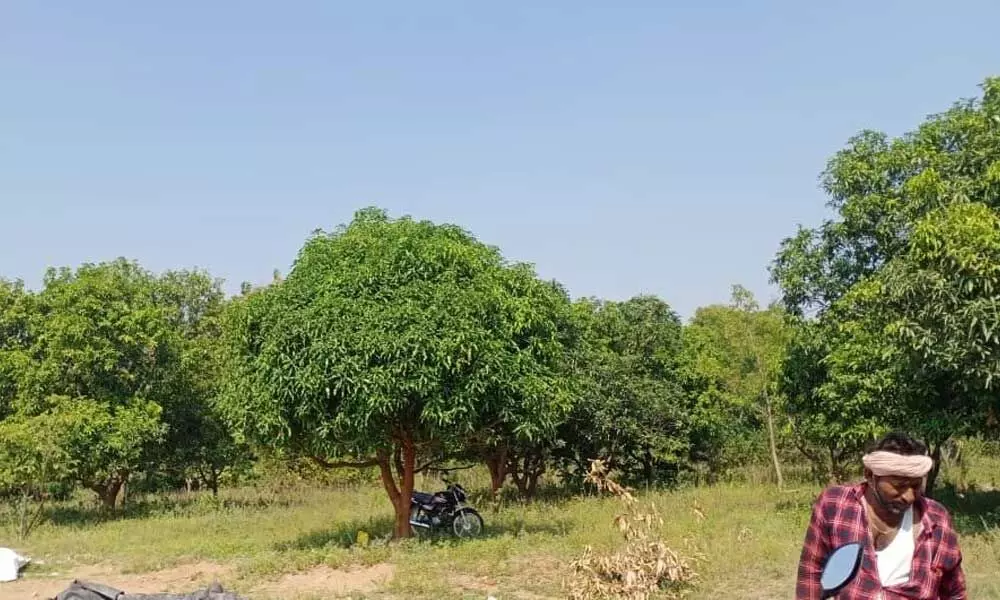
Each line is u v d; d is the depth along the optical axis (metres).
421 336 11.02
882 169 14.15
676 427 20.67
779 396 18.38
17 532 15.88
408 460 12.94
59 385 18.67
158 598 8.57
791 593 8.82
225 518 17.28
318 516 16.83
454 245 12.34
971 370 10.10
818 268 14.95
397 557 11.38
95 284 19.08
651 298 22.09
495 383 11.71
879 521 3.33
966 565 9.48
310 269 12.27
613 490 9.73
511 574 10.31
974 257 9.79
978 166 12.42
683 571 9.18
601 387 19.92
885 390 13.45
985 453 23.06
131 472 20.66
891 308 11.12
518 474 22.31
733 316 20.16
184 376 20.34
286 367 11.39
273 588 10.09
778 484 19.05
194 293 24.66
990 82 13.10
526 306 12.45
